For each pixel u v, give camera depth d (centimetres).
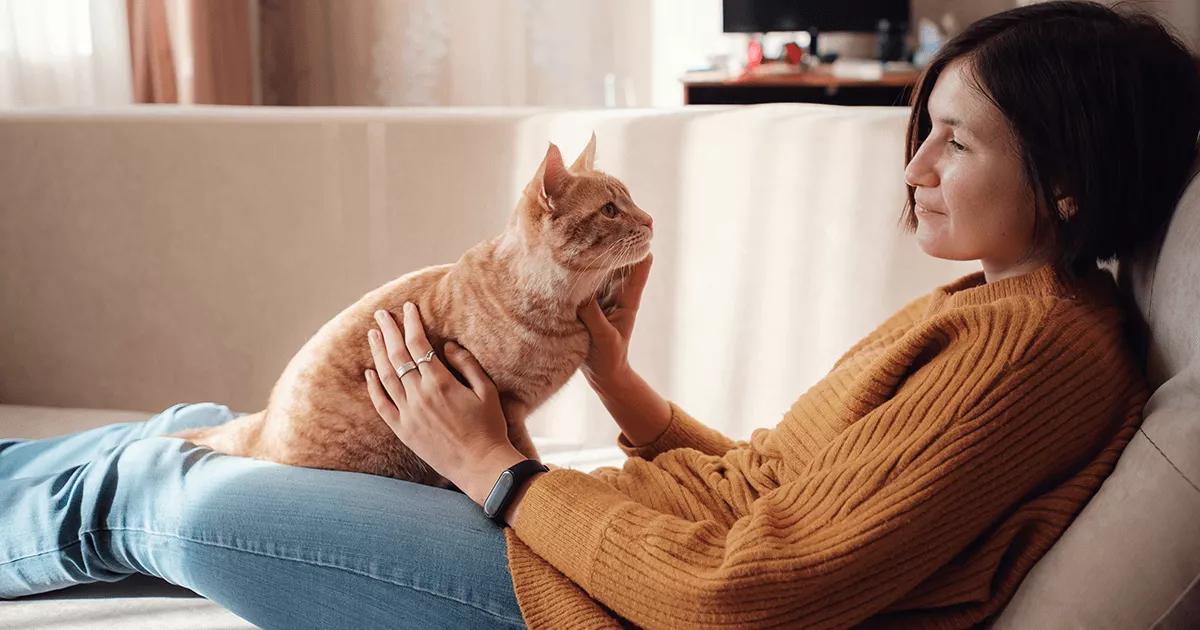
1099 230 86
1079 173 84
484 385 102
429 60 435
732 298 164
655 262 168
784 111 163
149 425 139
